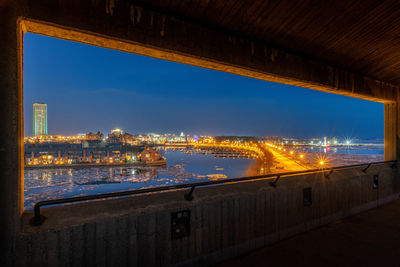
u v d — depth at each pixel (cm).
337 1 249
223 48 253
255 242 286
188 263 235
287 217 322
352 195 423
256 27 260
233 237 267
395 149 548
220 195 267
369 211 443
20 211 169
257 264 253
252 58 278
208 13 226
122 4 192
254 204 287
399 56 387
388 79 488
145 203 225
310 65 345
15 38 156
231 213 266
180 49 221
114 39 190
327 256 272
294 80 326
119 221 199
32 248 165
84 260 183
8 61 155
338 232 341
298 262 258
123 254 200
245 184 314
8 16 154
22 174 172
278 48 307
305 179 363
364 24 292
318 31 287
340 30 295
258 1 228
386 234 334
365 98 481
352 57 365
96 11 179
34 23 164
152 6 207
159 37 210
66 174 9419
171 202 234
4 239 156
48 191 6788
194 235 239
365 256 273
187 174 9756
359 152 16612
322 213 370
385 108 571
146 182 8206
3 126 153
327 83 368
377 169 496
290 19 259
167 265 222
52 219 183
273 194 307
